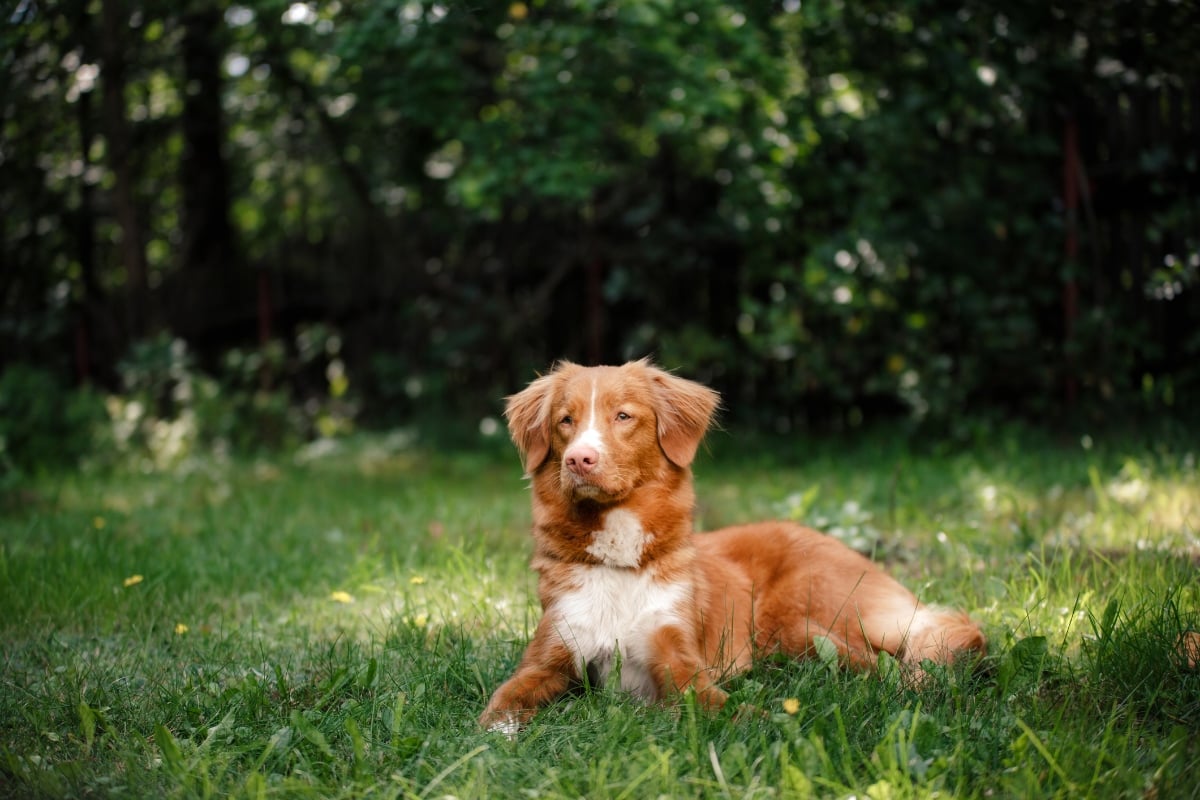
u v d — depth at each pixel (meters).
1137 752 3.07
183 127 14.03
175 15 12.55
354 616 5.05
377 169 13.79
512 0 9.97
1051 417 9.56
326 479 10.09
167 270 14.83
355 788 3.01
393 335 13.64
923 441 9.85
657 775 2.96
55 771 3.19
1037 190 9.62
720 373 11.83
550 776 2.99
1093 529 5.93
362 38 9.74
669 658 3.82
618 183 12.33
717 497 8.37
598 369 4.28
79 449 10.83
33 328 13.57
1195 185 8.94
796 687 3.65
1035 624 4.27
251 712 3.66
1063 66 9.26
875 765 2.96
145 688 3.98
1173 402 8.92
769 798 2.86
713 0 9.39
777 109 10.52
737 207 11.22
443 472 10.70
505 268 13.08
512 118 10.94
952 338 10.23
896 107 9.73
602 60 10.21
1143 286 9.33
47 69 12.09
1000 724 3.24
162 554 6.31
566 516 4.09
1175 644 3.71
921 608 4.19
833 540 4.55
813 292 10.12
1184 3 8.66
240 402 12.30
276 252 13.90
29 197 13.52
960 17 9.34
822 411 11.39
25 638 4.78
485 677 4.05
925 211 9.85
